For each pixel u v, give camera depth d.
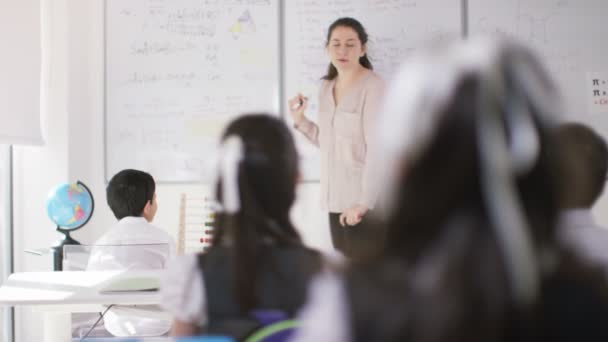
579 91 4.17
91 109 4.45
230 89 4.34
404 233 0.67
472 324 0.61
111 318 3.01
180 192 4.40
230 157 1.19
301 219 4.26
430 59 0.70
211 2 4.34
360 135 4.20
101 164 4.45
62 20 4.25
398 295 0.65
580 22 4.16
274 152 1.19
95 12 4.44
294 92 4.29
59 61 4.23
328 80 4.25
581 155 1.42
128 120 4.41
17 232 4.12
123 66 4.41
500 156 0.64
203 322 1.17
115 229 2.84
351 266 0.70
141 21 4.39
